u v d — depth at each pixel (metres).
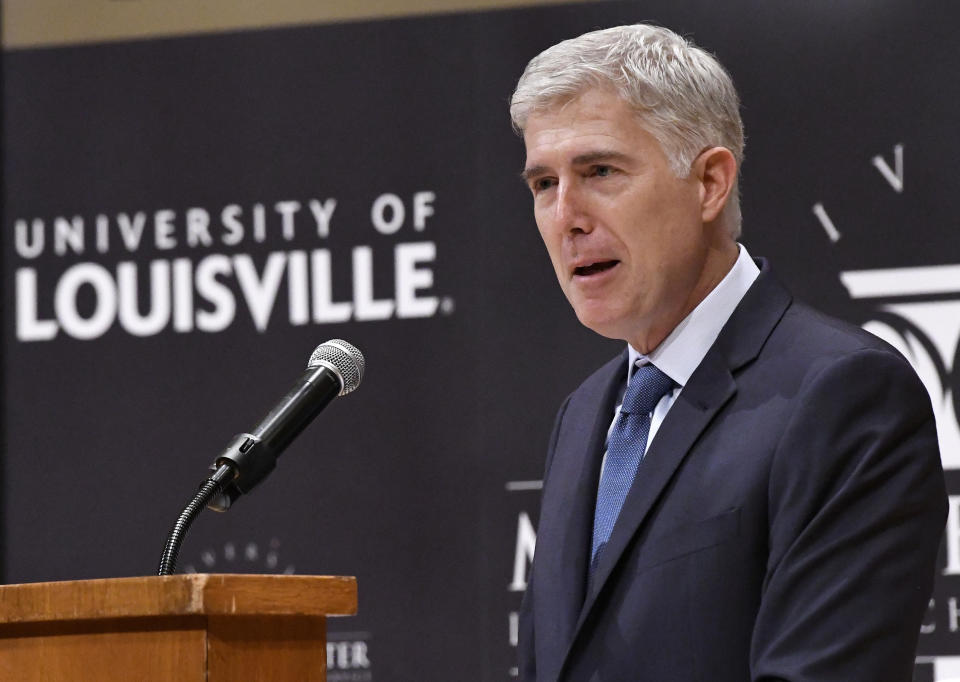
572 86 6.06
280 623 4.29
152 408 12.98
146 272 13.15
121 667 4.16
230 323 12.94
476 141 12.63
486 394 12.36
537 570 6.46
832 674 5.09
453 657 12.12
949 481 11.41
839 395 5.57
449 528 12.27
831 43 11.88
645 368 6.43
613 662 5.69
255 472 5.32
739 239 11.88
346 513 12.46
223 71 13.20
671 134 6.07
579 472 6.57
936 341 11.52
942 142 11.62
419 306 12.58
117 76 13.40
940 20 11.71
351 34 12.97
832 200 11.77
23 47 13.60
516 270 12.43
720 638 5.51
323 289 12.77
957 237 11.54
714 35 12.09
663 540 5.74
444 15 12.80
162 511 12.83
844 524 5.35
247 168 13.05
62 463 13.06
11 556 13.03
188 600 3.97
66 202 13.37
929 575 5.45
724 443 5.79
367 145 12.84
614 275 6.12
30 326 13.30
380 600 12.30
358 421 12.55
